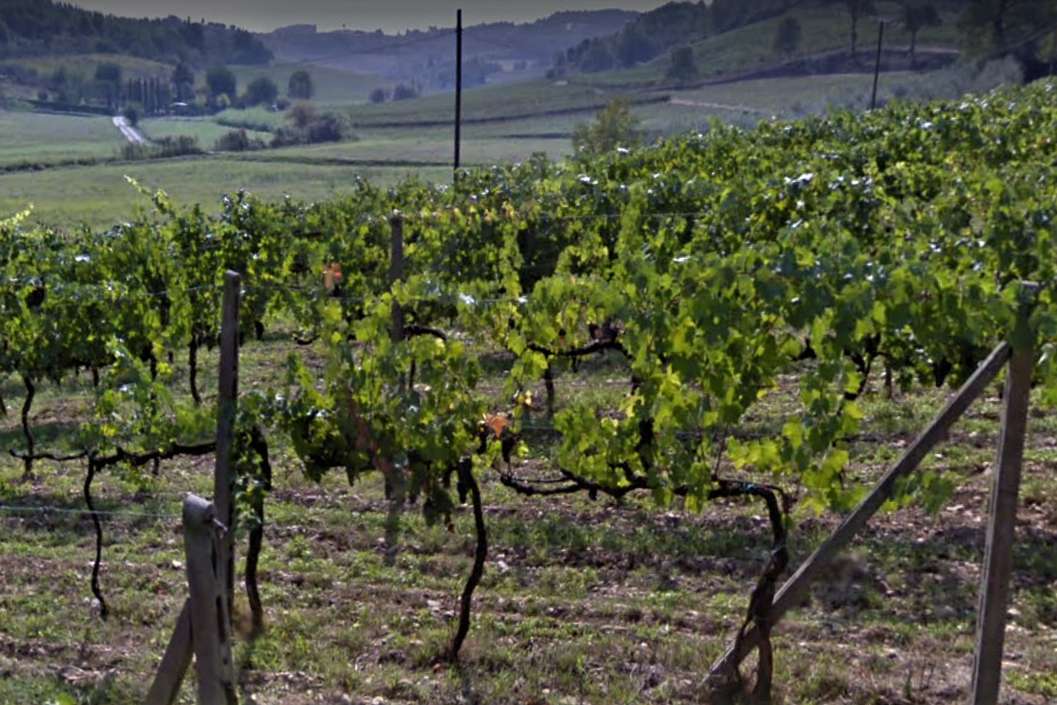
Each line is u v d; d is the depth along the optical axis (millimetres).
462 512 10242
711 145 24125
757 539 9414
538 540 9578
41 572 9336
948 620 8000
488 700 7066
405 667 7574
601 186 16719
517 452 8492
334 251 15672
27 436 12359
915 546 9156
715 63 197750
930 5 182750
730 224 13227
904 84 120250
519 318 9352
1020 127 23516
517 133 133875
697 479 7309
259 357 18234
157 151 115688
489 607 8445
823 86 149625
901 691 6973
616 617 8211
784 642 7738
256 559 8078
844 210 13188
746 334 6812
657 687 7152
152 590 8984
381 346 7941
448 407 7906
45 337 12367
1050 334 5730
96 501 11219
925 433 6379
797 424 6906
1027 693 6945
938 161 19031
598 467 7766
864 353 9852
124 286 12695
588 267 15234
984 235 10453
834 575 8727
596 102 160250
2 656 7816
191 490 11516
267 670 7488
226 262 15453
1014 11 113250
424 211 17125
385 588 8789
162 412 8516
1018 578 8570
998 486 5762
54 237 17156
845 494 7090
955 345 8953
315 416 7895
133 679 7348
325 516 10281
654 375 7332
